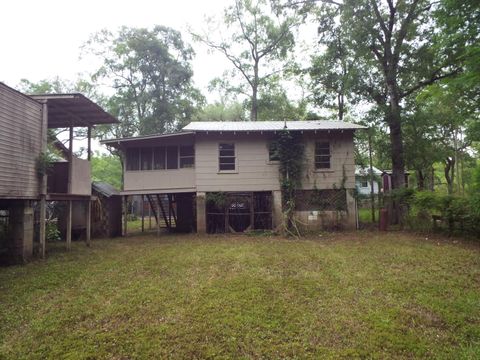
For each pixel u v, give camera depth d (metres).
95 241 12.59
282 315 4.31
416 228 12.72
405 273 6.19
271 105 26.02
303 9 16.16
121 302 4.89
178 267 7.10
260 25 24.36
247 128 13.35
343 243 9.98
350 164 13.77
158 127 26.67
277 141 13.58
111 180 33.00
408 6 14.03
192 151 14.12
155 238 13.08
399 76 15.60
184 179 13.80
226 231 13.98
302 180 13.67
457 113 11.99
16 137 7.84
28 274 6.81
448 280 5.70
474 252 7.95
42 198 8.78
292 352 3.39
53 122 11.12
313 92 21.14
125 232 14.61
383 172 24.11
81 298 5.14
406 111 16.33
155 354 3.39
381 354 3.33
